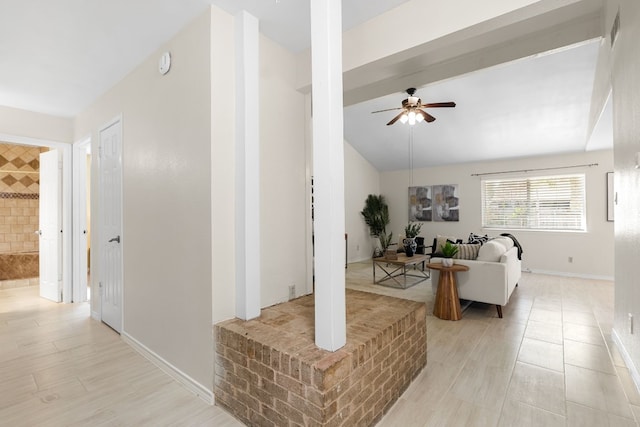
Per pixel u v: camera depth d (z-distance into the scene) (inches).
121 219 107.7
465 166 267.1
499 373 84.6
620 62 82.3
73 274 155.7
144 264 95.9
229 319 75.9
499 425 63.9
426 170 289.3
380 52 79.0
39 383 80.0
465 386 78.2
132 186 102.1
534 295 166.7
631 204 79.2
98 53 93.2
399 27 75.8
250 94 77.0
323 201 60.1
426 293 174.1
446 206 276.4
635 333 78.7
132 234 101.9
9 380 81.3
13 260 189.5
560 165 225.5
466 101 181.6
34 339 107.6
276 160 90.2
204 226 74.4
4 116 134.6
